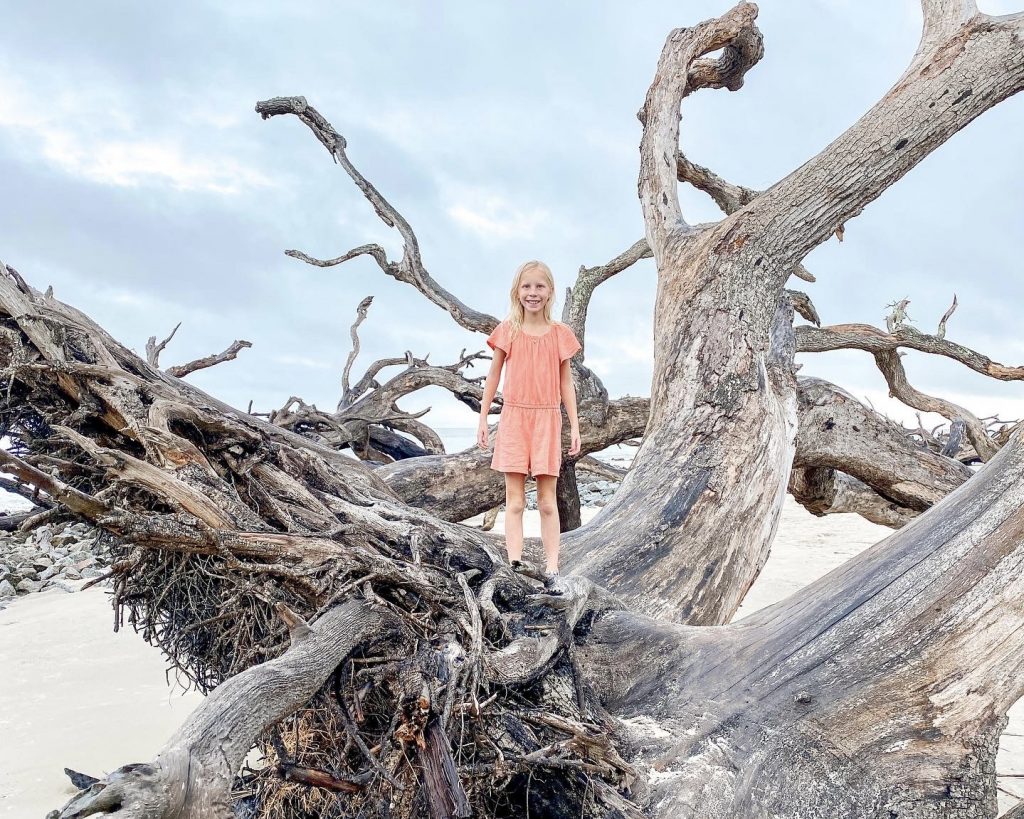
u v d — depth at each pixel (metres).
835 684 3.65
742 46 9.23
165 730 4.95
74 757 4.52
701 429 6.27
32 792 4.05
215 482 3.67
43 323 4.04
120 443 4.04
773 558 10.80
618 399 9.46
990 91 6.96
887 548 4.20
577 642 4.17
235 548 3.33
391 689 3.13
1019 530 3.83
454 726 3.07
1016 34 6.88
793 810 3.28
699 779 3.34
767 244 7.25
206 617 3.86
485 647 3.43
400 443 11.08
